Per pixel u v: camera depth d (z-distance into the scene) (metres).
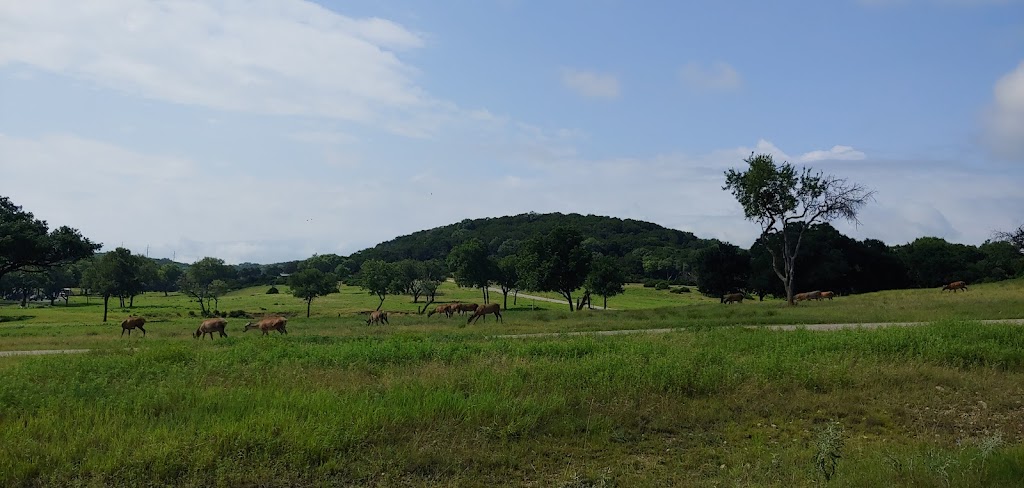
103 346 22.61
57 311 76.94
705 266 73.25
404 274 93.44
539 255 64.69
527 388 11.52
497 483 7.85
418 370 13.59
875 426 10.45
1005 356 14.73
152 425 8.98
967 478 7.32
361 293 115.94
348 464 8.02
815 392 12.08
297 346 18.42
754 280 68.56
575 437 9.36
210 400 10.27
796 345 16.69
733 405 11.12
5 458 7.60
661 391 11.52
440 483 7.70
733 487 7.41
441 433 9.09
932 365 14.20
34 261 54.53
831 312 32.47
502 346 17.36
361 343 18.64
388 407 9.83
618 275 69.75
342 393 11.08
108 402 10.21
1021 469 7.61
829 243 68.25
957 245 93.62
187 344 22.55
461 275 85.62
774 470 8.00
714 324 27.92
